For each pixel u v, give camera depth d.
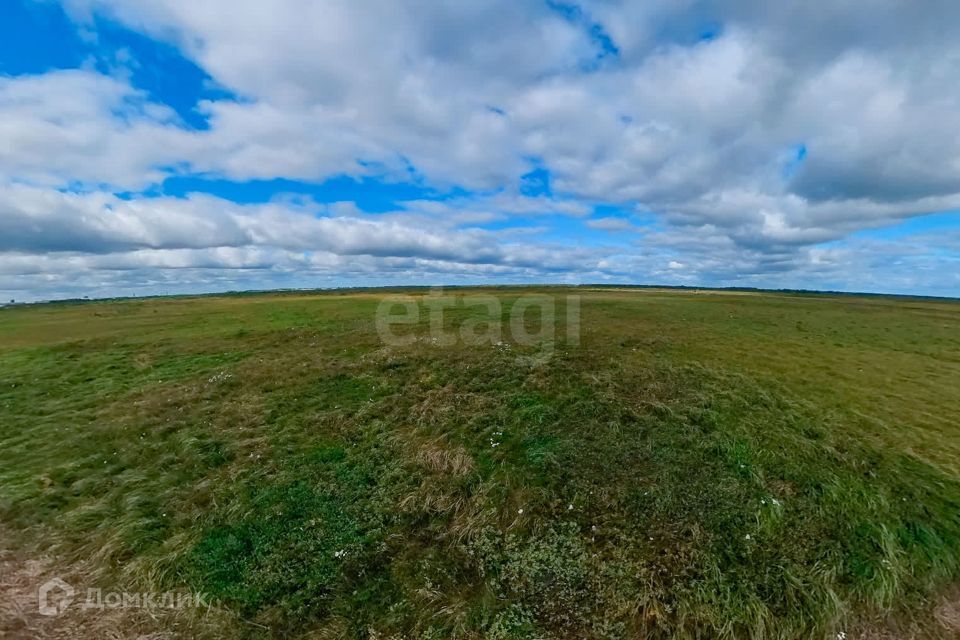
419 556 9.94
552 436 14.18
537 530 10.48
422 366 20.86
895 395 17.52
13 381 20.38
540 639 8.02
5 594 8.66
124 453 13.88
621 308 44.69
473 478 12.25
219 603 8.62
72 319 42.31
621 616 8.42
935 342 29.25
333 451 13.81
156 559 9.55
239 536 10.33
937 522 10.23
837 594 8.62
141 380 20.62
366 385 18.84
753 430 14.36
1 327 37.00
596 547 9.95
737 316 39.66
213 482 12.33
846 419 15.13
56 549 9.91
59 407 17.56
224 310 46.47
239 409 16.77
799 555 9.45
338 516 11.10
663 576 9.09
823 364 21.81
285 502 11.48
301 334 29.61
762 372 19.94
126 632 7.98
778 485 11.66
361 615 8.54
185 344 27.00
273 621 8.37
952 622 8.21
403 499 11.65
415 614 8.52
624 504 11.09
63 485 12.30
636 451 13.23
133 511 11.09
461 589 9.14
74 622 8.12
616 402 16.33
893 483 11.62
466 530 10.59
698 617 8.26
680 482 11.80
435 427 15.09
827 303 65.44
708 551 9.57
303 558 9.79
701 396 16.81
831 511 10.67
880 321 40.00
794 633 8.08
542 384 18.06
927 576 9.04
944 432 14.31
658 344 25.11
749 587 8.76
